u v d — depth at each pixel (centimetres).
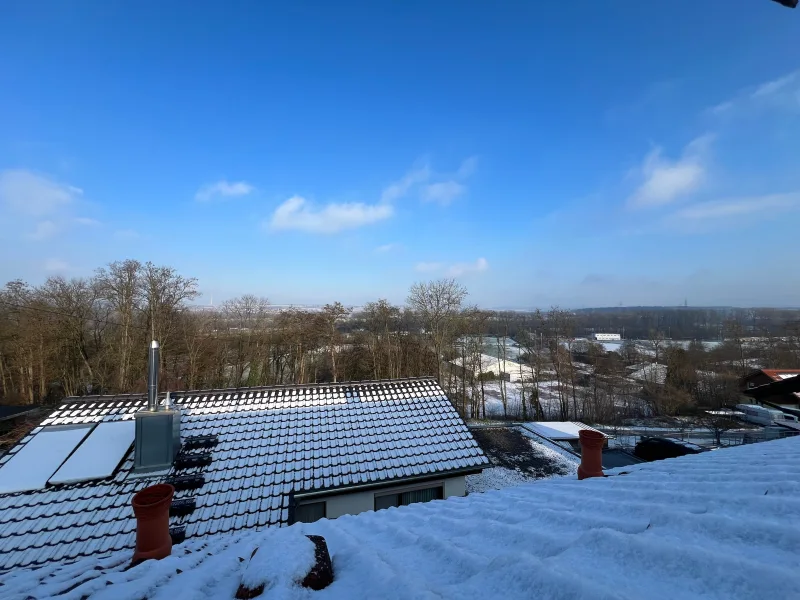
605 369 3738
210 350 3098
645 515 226
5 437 1947
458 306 3222
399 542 301
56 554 568
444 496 922
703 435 2503
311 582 216
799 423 2330
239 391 1133
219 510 698
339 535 343
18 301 2581
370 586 200
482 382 3275
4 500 656
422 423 1068
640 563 158
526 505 346
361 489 833
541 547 216
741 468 329
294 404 1095
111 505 664
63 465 732
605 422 3138
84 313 2794
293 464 848
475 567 204
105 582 275
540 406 3372
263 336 3388
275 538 318
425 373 3353
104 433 832
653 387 3550
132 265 2627
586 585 141
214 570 266
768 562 139
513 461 1516
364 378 3341
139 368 2611
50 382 2797
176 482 730
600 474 497
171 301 2736
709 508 217
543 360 3609
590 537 194
